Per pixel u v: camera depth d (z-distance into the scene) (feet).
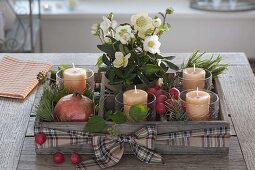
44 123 4.13
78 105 4.22
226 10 10.16
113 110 4.59
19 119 4.67
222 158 4.14
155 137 4.09
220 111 4.37
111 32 4.64
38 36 10.22
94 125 4.07
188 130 4.13
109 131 4.00
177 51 10.64
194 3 10.57
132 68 4.46
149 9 10.32
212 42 10.59
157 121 4.17
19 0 10.46
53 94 4.50
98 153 4.08
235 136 4.42
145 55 4.56
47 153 4.20
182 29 10.44
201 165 4.05
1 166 4.04
